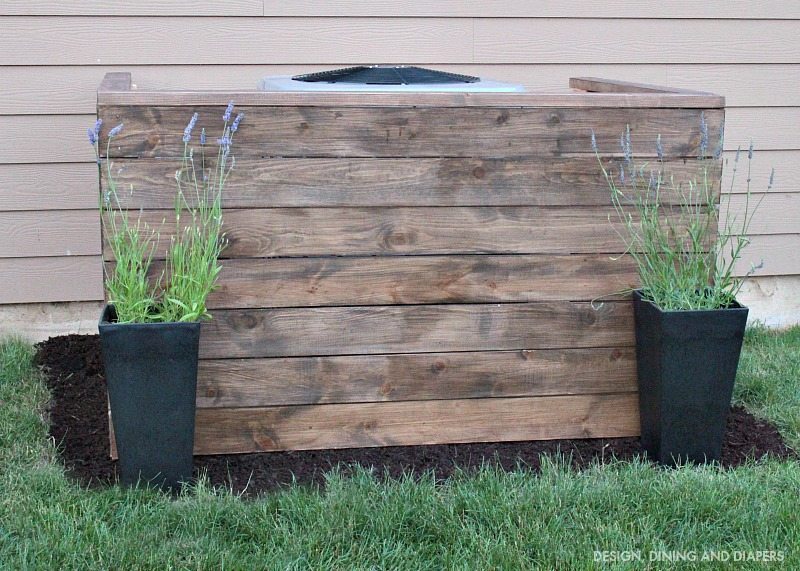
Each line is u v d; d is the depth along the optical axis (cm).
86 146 455
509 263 343
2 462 333
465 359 346
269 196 325
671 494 304
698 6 488
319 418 341
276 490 314
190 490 310
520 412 353
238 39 456
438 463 337
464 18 471
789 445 361
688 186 348
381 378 342
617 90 396
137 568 263
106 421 374
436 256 338
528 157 337
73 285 468
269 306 332
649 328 332
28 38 440
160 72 454
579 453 348
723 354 323
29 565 264
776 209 511
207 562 266
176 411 302
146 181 317
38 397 399
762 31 495
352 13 462
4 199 453
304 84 364
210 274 307
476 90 355
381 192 331
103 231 317
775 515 296
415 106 327
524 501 298
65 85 447
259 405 337
